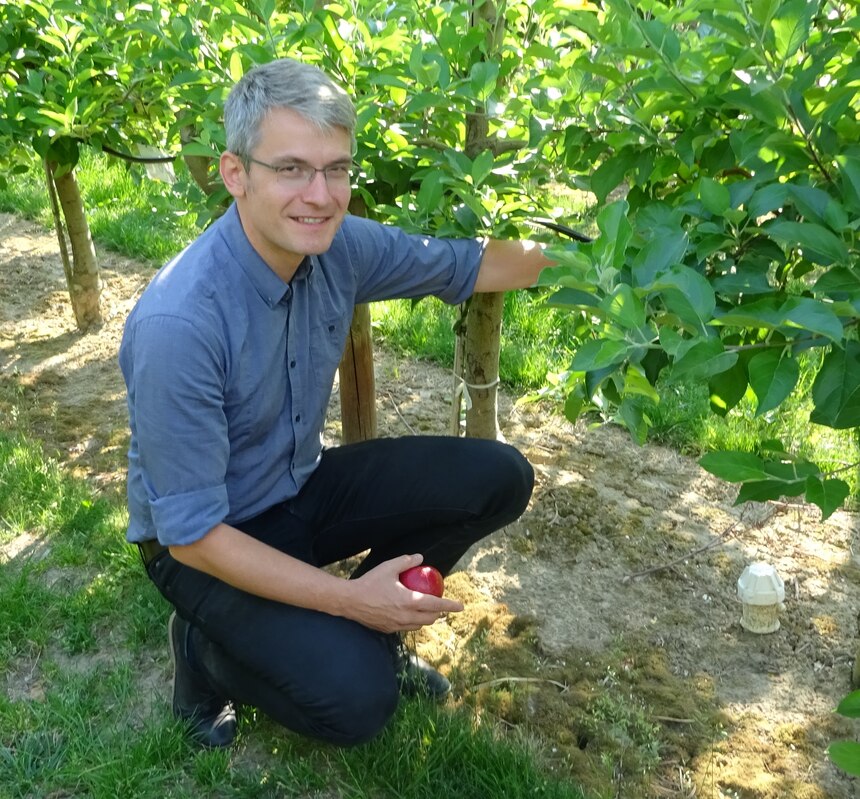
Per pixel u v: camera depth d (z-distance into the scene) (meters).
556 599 2.84
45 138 3.21
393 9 2.42
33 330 4.54
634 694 2.49
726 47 1.77
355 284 2.13
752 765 2.28
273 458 2.08
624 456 3.56
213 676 2.13
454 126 2.49
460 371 3.15
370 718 1.97
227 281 1.86
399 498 2.28
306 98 1.72
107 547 2.96
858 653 2.49
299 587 1.92
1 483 3.26
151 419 1.79
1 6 3.40
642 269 1.49
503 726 2.39
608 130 2.04
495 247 2.28
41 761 2.22
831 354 1.42
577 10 2.01
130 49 3.00
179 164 4.03
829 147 1.57
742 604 2.82
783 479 1.49
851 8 1.82
